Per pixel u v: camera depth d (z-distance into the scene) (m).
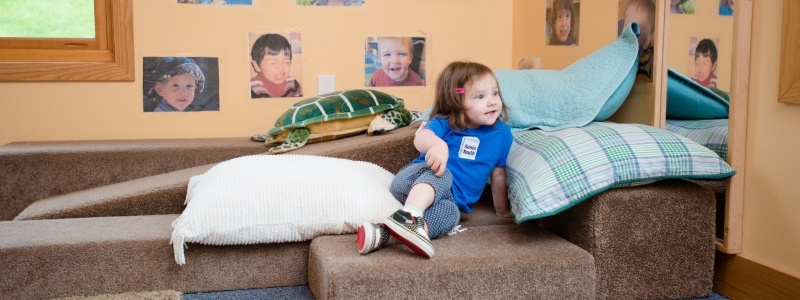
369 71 3.26
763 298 1.83
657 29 2.19
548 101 2.29
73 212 2.25
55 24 3.10
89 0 3.12
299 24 3.19
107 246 1.88
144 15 3.06
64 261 1.85
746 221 1.93
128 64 3.06
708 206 1.88
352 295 1.60
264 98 3.19
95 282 1.88
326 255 1.75
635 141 1.88
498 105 2.06
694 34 2.05
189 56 3.11
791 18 1.72
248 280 1.97
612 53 2.27
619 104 2.25
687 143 1.89
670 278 1.88
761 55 1.86
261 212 1.92
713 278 2.02
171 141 2.96
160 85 3.10
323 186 1.98
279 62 3.18
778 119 1.81
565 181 1.82
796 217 1.76
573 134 1.95
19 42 3.06
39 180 2.67
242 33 3.14
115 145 2.80
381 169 2.31
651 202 1.85
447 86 2.08
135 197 2.29
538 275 1.72
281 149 2.61
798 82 1.71
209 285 1.95
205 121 3.16
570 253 1.76
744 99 1.91
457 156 2.08
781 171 1.80
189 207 1.95
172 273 1.92
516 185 1.94
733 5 1.90
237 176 2.01
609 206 1.82
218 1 3.11
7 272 1.82
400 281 1.63
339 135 2.74
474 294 1.68
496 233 1.96
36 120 3.03
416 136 2.06
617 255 1.84
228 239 1.91
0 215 2.66
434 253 1.75
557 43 2.88
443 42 3.32
